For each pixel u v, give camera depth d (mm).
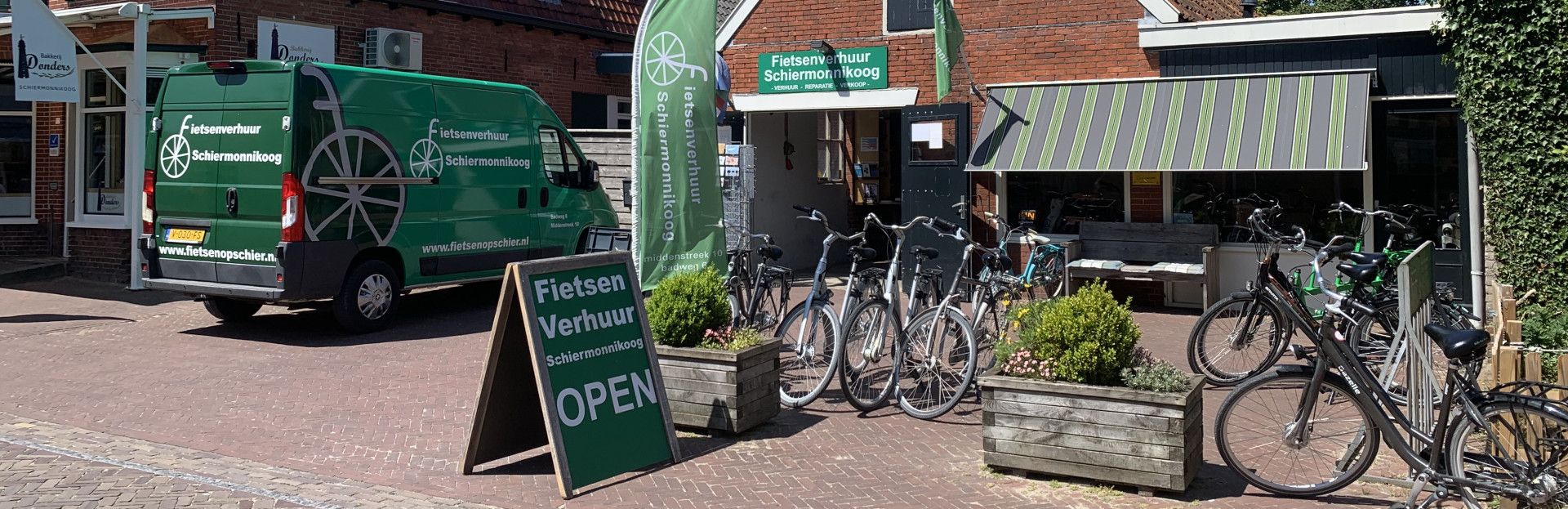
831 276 15570
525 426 6227
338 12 14891
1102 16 12438
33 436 6746
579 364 5961
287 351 9578
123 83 13773
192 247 10320
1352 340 7543
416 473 6094
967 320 7156
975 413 7344
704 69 8016
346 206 10148
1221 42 11711
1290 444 5570
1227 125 11344
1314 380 5496
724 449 6562
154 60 13445
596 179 13391
